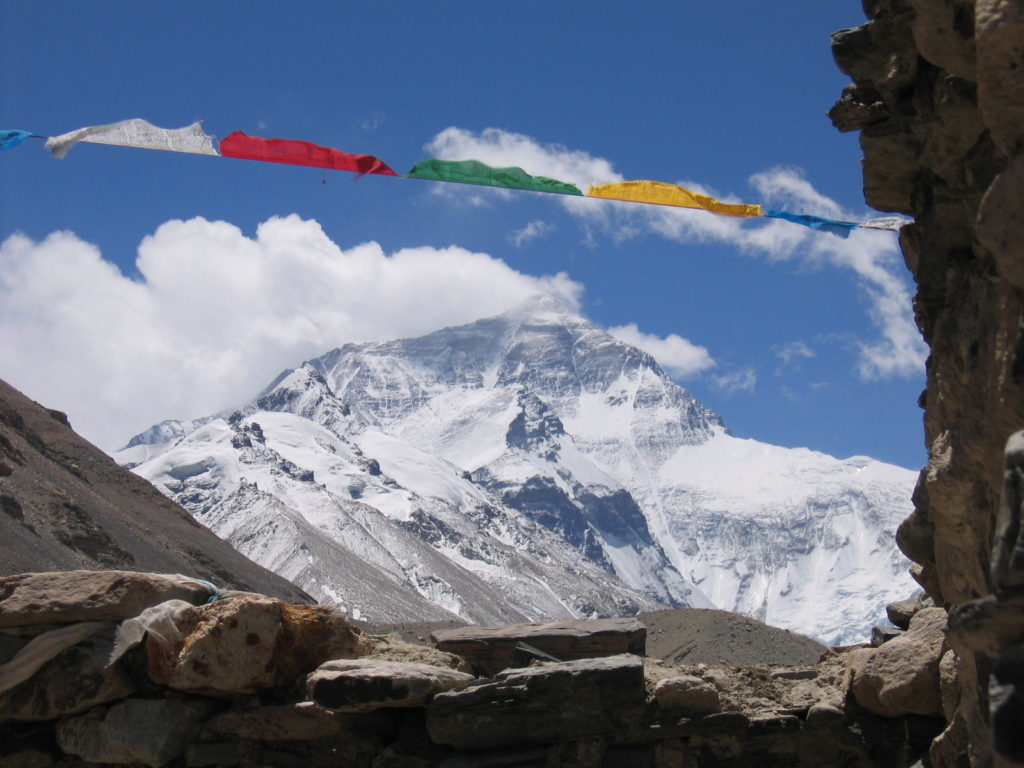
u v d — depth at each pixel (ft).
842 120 53.52
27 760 60.70
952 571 47.21
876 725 57.62
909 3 45.57
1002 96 36.42
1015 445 30.81
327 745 57.93
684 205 54.70
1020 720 29.48
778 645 159.94
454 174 53.62
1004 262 35.86
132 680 60.39
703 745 56.75
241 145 54.49
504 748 55.77
